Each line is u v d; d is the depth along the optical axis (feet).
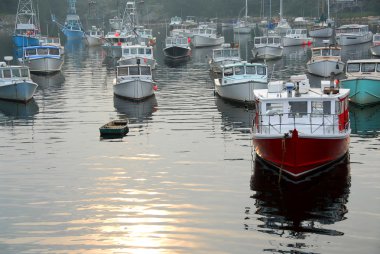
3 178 80.48
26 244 59.06
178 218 64.90
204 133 106.42
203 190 73.97
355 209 66.64
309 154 77.36
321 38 403.13
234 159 87.76
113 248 58.08
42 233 61.67
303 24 516.73
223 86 143.02
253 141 88.38
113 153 92.99
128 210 67.51
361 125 112.06
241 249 57.16
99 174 81.71
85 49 370.32
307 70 209.87
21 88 146.61
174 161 87.45
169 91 165.07
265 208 67.56
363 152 90.48
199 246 58.03
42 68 220.43
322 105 84.99
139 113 129.29
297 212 66.28
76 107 139.95
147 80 152.05
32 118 126.00
